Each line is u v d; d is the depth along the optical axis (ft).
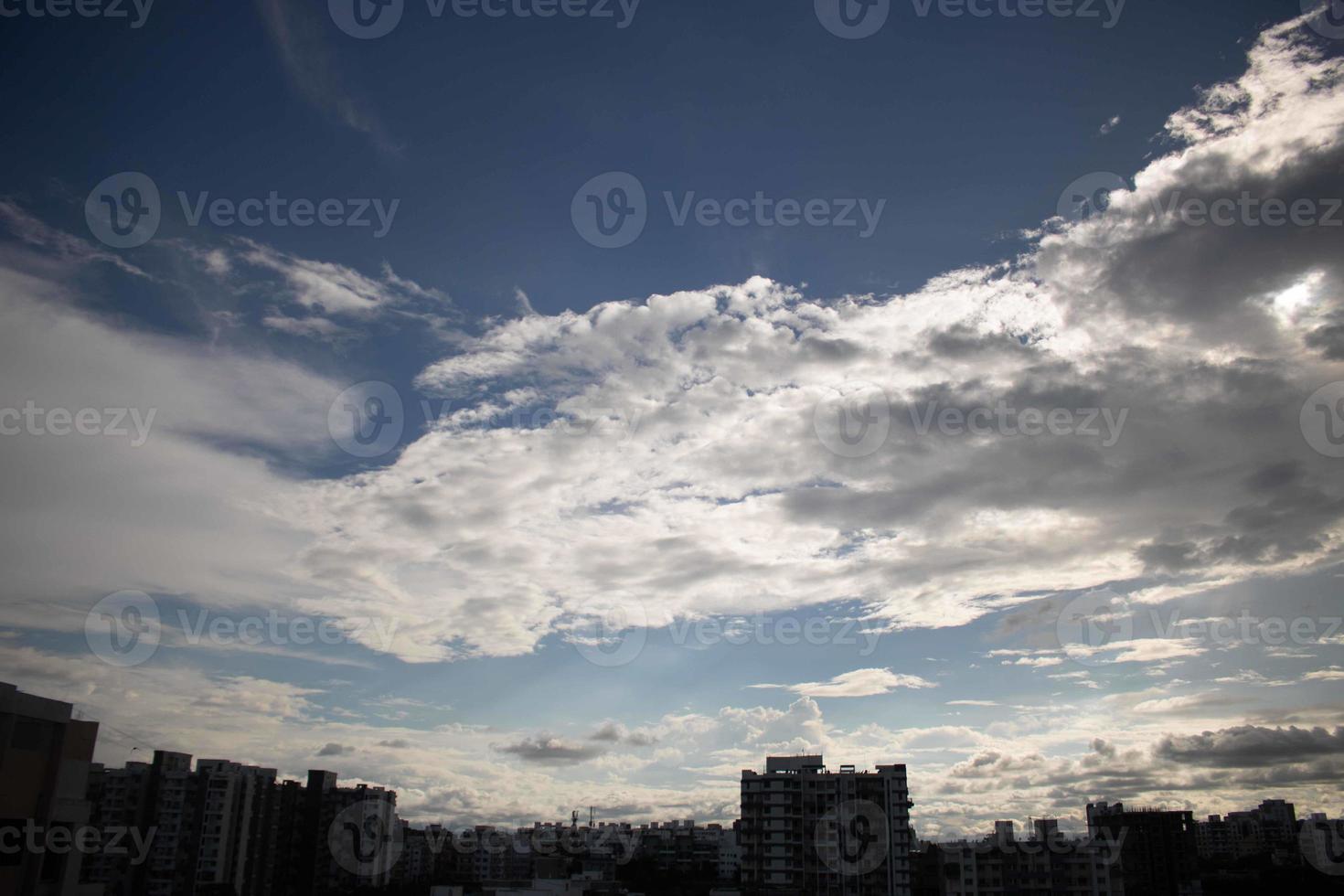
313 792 542.16
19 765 191.01
